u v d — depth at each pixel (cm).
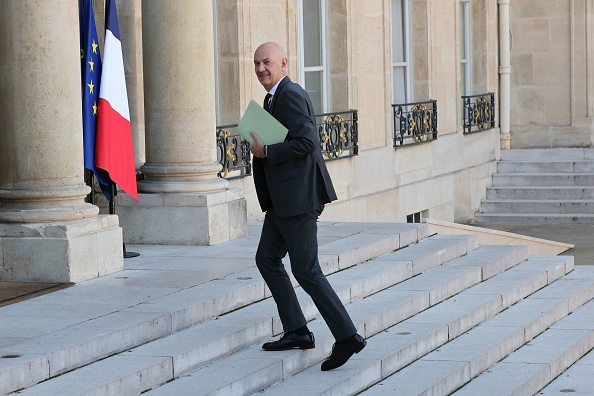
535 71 2505
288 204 808
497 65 2450
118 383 739
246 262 1097
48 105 1000
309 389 812
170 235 1219
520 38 2511
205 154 1236
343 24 1755
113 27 1090
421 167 2023
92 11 1084
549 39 2491
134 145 1291
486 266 1255
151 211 1223
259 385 811
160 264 1091
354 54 1777
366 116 1834
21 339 789
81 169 1031
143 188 1229
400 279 1155
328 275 1102
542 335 1116
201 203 1209
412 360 948
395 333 988
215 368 819
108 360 788
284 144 800
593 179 2269
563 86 2491
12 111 1001
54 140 1003
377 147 1873
